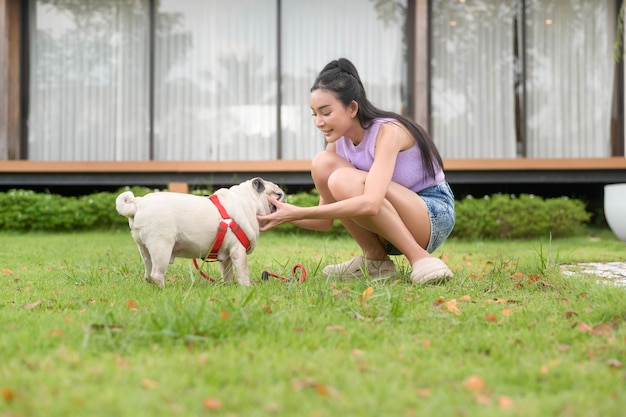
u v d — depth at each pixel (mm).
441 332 2371
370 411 1565
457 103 8773
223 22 8805
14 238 6918
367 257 3699
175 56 8797
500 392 1746
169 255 3090
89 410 1551
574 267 4180
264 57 8812
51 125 8797
